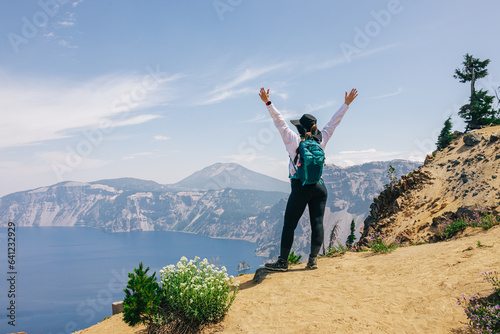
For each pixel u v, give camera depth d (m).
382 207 17.45
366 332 4.17
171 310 5.48
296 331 4.48
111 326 7.97
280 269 7.52
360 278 6.27
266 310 5.36
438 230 10.34
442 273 5.62
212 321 5.24
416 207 13.73
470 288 4.73
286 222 7.31
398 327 4.21
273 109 6.87
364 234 15.91
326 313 4.91
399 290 5.33
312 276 6.83
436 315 4.33
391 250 8.16
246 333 4.66
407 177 16.47
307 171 6.47
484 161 13.55
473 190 12.00
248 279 8.16
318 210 7.23
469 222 9.69
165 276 5.78
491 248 6.34
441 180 14.80
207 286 5.34
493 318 3.86
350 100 7.18
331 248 9.81
